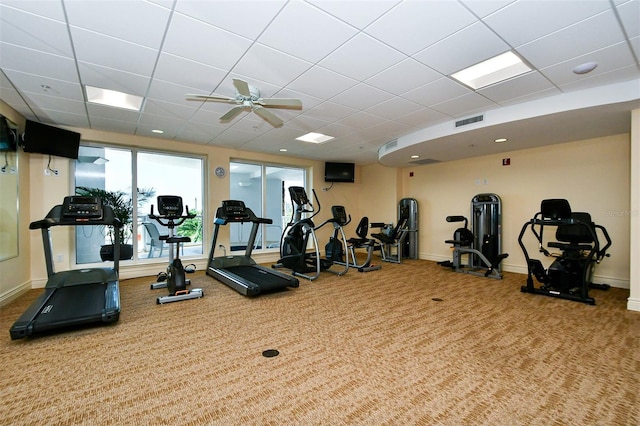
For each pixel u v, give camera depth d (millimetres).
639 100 3154
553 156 5289
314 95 3596
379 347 2623
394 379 2133
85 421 1692
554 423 1689
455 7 2059
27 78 3084
